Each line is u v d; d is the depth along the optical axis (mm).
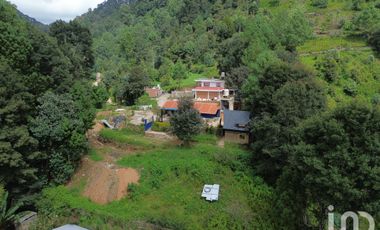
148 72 77062
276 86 32094
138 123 45250
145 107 55000
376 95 45438
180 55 87312
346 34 69375
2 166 23875
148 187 28875
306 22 67000
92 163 33406
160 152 35094
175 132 35625
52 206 26172
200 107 46719
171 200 27234
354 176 17484
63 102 29344
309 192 20625
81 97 32969
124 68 86812
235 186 29656
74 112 30234
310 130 20062
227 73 58688
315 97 29562
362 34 67500
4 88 24234
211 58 79500
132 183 28922
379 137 17328
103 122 45469
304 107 27797
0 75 24781
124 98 62562
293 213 24188
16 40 28938
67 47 59594
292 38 60094
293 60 49500
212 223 24188
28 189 27000
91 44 77000
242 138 37688
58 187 28609
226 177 30750
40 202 26344
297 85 28984
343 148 17875
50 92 29766
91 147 37500
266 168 29766
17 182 25781
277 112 29156
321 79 49281
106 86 72438
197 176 30250
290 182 23844
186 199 27266
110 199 27922
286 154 25641
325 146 18875
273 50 56094
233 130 37719
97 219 24547
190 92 59750
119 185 29219
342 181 17000
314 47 63750
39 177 28141
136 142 38406
